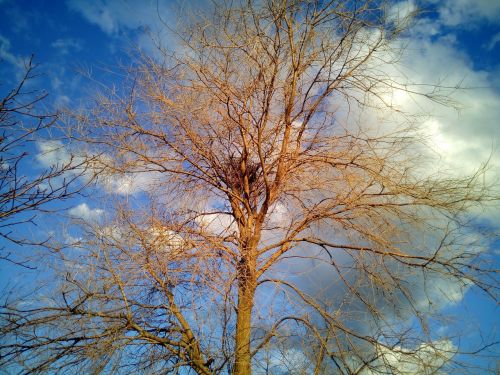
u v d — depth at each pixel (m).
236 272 4.93
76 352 4.48
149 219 5.32
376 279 5.41
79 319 4.76
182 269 4.98
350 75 6.24
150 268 4.98
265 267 5.84
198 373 4.90
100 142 5.62
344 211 5.93
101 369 4.39
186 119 6.20
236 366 4.71
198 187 6.62
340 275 5.36
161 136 6.10
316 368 4.52
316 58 6.34
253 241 6.06
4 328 4.34
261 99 6.62
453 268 5.37
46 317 4.57
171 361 4.95
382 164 5.76
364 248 5.73
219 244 5.40
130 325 4.80
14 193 3.97
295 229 5.97
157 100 6.09
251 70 6.52
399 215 5.91
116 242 5.06
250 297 5.25
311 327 4.73
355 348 4.77
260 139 6.20
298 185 6.48
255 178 7.12
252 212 6.68
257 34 6.12
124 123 5.92
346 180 6.00
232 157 7.04
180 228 5.54
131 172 5.93
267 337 4.50
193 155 6.65
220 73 6.30
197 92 6.21
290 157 6.38
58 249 4.62
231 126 6.65
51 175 4.20
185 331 5.19
